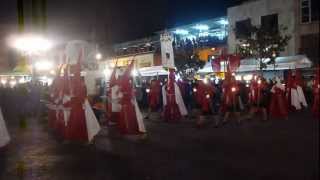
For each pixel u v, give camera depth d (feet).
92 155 34.04
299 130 46.55
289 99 71.05
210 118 59.41
